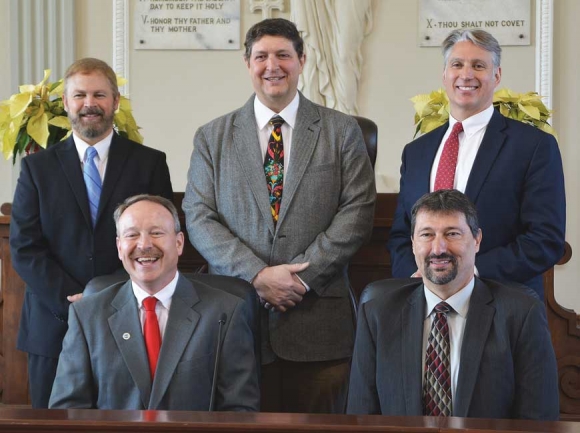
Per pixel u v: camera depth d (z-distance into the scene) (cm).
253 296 313
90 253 357
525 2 635
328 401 346
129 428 218
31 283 352
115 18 646
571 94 633
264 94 352
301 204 344
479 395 275
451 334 286
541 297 335
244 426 216
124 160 368
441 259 280
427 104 411
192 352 296
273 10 645
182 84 650
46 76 414
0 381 409
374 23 639
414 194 345
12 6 640
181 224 393
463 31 346
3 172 641
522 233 334
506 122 343
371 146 402
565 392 420
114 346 298
